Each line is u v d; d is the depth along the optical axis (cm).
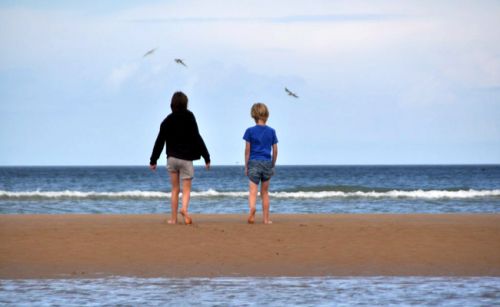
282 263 2336
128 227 3059
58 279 2070
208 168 3234
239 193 9238
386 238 2791
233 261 2361
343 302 1747
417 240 2752
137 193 9331
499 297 1823
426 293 1873
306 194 9281
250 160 3272
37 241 2662
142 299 1778
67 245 2592
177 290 1905
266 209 3316
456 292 1889
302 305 1708
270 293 1864
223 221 3538
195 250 2530
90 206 7175
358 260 2391
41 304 1714
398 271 2219
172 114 3191
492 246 2644
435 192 9594
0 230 2948
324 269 2245
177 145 3203
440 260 2395
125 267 2259
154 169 3238
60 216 3972
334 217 3912
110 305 1702
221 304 1716
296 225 3180
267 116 3297
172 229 2986
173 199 3291
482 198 8819
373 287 1962
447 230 3028
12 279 2067
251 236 2814
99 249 2528
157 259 2383
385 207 7012
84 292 1875
